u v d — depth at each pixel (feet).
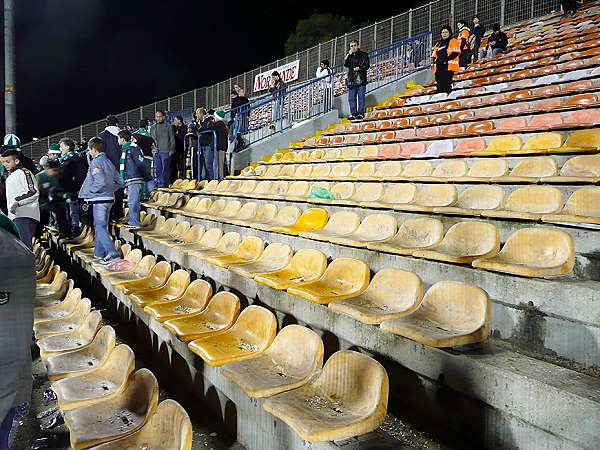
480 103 31.71
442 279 12.42
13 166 21.63
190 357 13.25
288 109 41.81
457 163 21.03
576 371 8.73
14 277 6.85
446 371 9.15
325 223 19.02
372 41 61.05
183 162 36.17
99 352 13.08
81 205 31.86
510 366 8.41
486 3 55.01
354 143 31.76
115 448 8.96
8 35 39.42
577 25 43.27
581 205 13.32
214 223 23.75
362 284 12.78
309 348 10.21
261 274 14.79
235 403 11.02
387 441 8.45
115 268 20.72
